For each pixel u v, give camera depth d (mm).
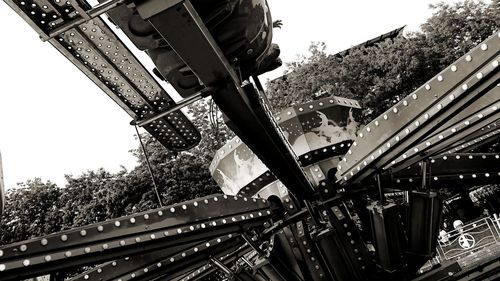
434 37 22938
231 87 2305
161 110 3508
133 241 3398
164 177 21141
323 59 25688
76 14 2268
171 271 4684
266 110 2750
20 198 22406
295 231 5180
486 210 21969
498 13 21562
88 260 3148
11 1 2160
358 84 24281
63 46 2785
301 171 3986
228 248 5180
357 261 4941
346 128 5625
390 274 4504
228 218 4223
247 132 2721
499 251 7980
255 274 4945
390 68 23516
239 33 2393
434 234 4332
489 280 5402
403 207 4250
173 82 2738
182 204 3885
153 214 3631
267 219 4758
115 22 2332
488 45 2605
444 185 4914
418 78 23219
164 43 2436
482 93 2812
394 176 4793
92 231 3199
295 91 25688
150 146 22328
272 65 3148
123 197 20828
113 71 3102
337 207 5113
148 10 1688
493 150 19594
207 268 5957
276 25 3416
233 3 2225
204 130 22484
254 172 5461
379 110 24062
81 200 21797
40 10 2225
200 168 21500
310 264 5102
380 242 4352
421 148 3904
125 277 4422
